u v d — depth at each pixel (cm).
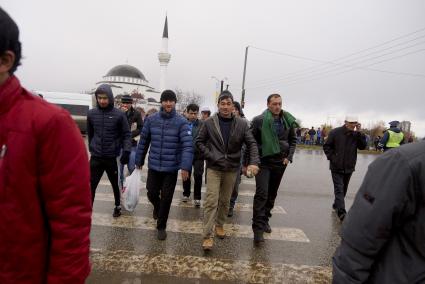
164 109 489
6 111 142
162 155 485
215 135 458
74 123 158
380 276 155
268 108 512
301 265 431
